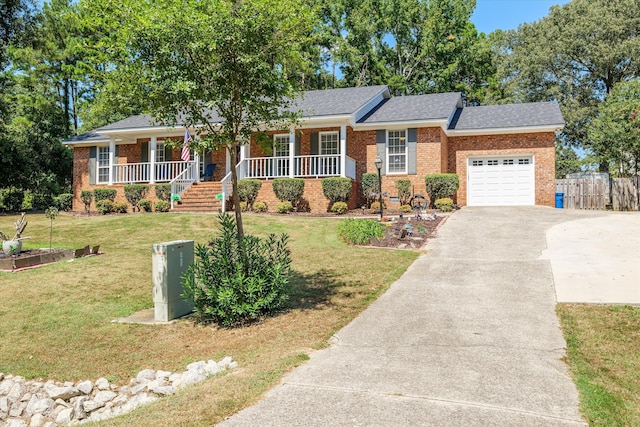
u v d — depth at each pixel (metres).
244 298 6.73
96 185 24.41
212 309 6.64
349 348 5.24
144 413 3.84
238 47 6.47
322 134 21.11
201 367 5.25
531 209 18.42
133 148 23.94
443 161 20.17
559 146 36.53
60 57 27.41
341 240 12.82
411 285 8.21
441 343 5.30
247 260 7.01
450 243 11.92
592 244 10.87
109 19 6.87
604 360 4.69
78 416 4.74
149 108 7.02
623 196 20.27
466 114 23.08
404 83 35.31
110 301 8.15
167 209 19.56
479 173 21.09
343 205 18.00
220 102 6.66
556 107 21.80
